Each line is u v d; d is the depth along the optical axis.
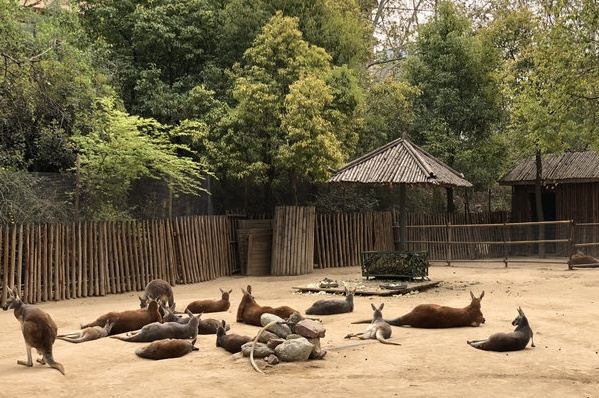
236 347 9.60
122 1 25.88
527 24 30.27
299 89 23.12
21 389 7.65
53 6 22.66
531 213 31.22
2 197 17.30
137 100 25.55
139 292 19.14
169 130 24.77
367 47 30.89
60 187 19.19
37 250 16.83
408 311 13.58
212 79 25.97
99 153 19.94
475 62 29.95
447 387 7.66
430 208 31.73
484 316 12.69
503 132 32.00
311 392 7.48
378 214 27.33
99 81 21.56
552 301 14.98
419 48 31.39
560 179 28.91
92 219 19.56
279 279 21.80
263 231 23.92
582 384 7.88
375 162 18.69
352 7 29.69
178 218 21.39
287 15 26.77
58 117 20.23
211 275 22.55
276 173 26.03
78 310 15.10
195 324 10.62
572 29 20.50
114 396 7.42
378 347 9.82
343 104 25.23
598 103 21.52
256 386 7.77
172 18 25.91
